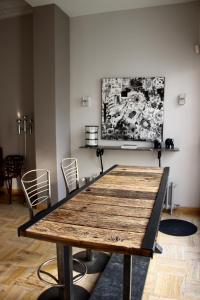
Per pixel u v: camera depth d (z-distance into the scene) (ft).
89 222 4.62
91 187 6.93
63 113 12.64
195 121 11.69
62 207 5.39
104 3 11.44
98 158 13.20
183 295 6.48
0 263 7.96
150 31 11.87
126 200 5.85
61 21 12.08
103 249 3.84
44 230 4.31
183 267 7.72
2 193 15.02
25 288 6.76
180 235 9.79
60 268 6.11
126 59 12.30
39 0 11.10
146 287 6.79
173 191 11.89
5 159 14.35
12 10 13.33
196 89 11.55
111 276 7.11
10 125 14.55
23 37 13.71
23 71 13.94
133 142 12.56
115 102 12.53
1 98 14.49
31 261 8.07
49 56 11.69
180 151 12.01
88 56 12.81
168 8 11.55
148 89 12.03
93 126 12.41
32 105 14.02
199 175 11.91
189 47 11.47
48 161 12.25
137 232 4.21
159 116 12.03
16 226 10.62
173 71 11.75
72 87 13.19
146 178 7.94
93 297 6.29
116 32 12.31
